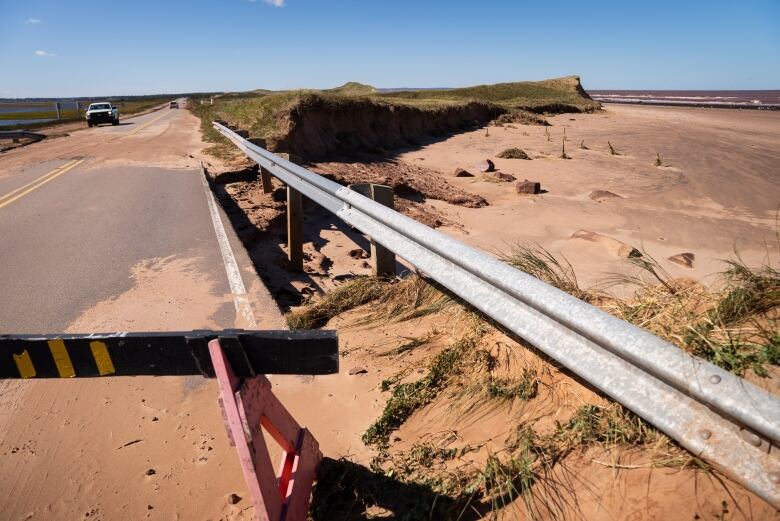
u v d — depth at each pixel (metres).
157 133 25.06
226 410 1.91
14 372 2.09
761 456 1.57
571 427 2.38
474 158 23.61
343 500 2.52
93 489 2.80
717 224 13.09
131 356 2.05
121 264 6.48
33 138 23.66
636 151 25.80
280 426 2.27
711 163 22.22
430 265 3.69
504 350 3.24
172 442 3.17
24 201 10.16
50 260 6.67
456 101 40.59
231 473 2.88
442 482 2.42
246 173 13.59
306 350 1.95
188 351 2.02
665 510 1.78
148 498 2.72
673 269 9.74
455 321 3.92
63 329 4.68
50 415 3.48
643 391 1.95
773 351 2.10
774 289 2.60
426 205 14.45
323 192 6.35
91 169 13.98
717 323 2.48
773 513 1.61
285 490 2.29
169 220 8.65
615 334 2.04
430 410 3.06
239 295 5.40
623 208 14.69
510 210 14.44
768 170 20.58
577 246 10.88
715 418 1.72
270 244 9.47
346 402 3.35
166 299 5.32
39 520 2.61
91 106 32.97
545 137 31.78
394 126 27.23
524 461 2.26
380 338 4.07
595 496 1.99
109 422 3.39
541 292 2.50
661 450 2.01
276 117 19.58
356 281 5.10
